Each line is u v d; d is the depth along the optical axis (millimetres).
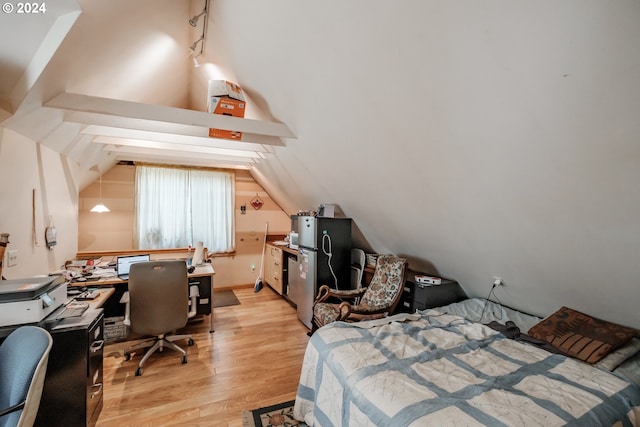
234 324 3576
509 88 1187
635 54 870
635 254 1447
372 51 1457
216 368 2578
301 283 3684
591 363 1644
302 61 1856
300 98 2211
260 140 2875
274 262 4832
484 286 2662
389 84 1564
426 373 1494
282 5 1573
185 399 2145
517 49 1056
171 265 2559
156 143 3182
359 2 1283
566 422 1136
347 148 2361
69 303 1994
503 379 1441
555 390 1358
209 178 4840
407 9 1181
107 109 2035
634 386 1424
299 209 4824
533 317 2367
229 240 5020
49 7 1211
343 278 3566
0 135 1736
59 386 1567
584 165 1249
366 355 1657
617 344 1703
